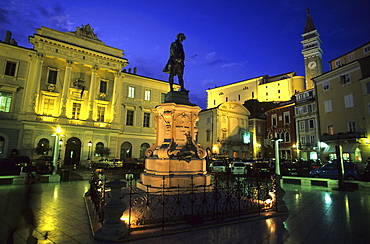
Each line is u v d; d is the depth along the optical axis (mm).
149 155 10047
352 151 26562
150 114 35531
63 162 27203
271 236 5047
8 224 5594
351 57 32781
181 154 8734
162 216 5602
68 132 28094
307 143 35250
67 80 28828
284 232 5324
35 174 14219
